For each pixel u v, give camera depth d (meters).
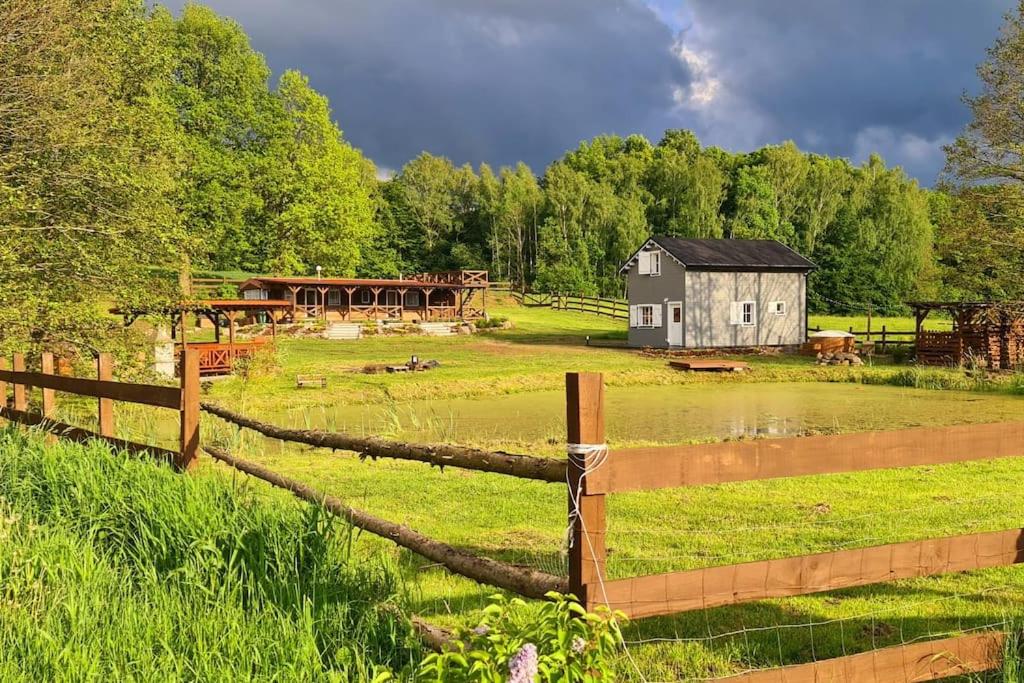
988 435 3.03
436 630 3.34
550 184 88.31
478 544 6.16
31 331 15.44
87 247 15.57
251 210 47.19
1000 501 7.61
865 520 6.83
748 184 87.44
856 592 4.88
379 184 90.94
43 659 2.98
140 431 13.39
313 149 52.62
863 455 2.85
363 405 20.75
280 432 6.14
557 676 2.26
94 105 16.08
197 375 6.13
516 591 3.04
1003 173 27.14
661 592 2.56
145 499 4.75
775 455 2.73
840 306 68.56
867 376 25.81
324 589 3.59
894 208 79.12
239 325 44.50
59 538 4.36
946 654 2.81
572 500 2.55
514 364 29.70
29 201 14.73
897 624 4.31
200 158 40.75
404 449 4.33
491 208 90.31
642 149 113.38
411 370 27.83
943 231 28.83
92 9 16.64
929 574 2.91
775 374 27.17
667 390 23.94
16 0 14.59
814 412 18.05
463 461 3.63
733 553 5.69
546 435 14.59
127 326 17.72
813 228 83.56
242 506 4.67
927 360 29.66
